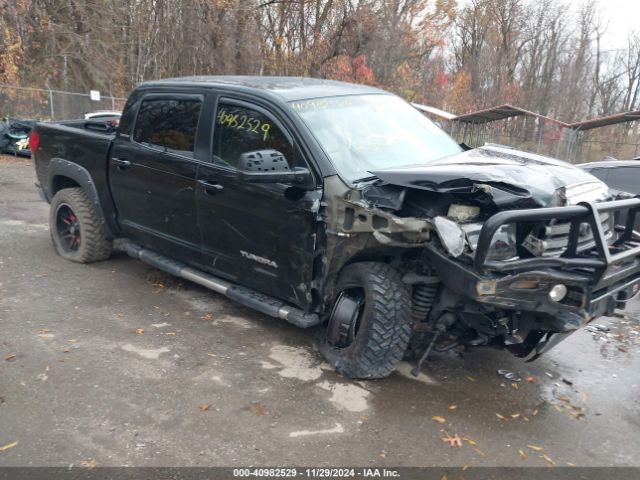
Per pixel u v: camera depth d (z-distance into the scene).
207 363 4.32
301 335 4.89
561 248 3.70
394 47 30.02
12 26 22.62
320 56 28.48
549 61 43.72
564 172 4.02
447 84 37.62
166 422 3.55
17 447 3.25
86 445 3.30
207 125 4.85
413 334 4.22
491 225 3.31
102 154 5.87
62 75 24.59
